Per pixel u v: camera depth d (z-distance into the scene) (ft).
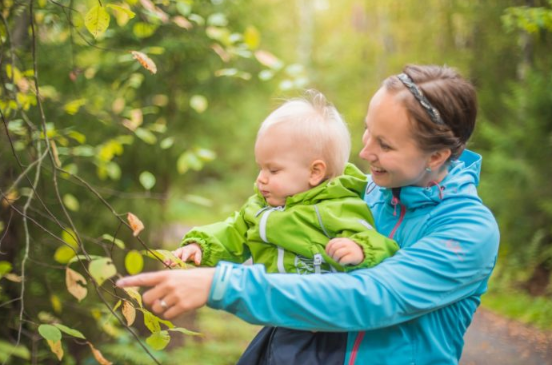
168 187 16.70
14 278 7.70
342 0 42.39
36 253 11.56
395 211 5.08
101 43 13.33
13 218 10.93
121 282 4.09
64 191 13.04
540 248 21.30
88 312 12.46
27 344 11.28
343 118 5.91
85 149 11.80
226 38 11.58
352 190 5.33
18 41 10.50
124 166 15.60
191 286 4.15
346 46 38.14
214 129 17.58
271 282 4.25
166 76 15.29
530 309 18.17
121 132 13.98
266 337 5.47
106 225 14.65
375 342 4.76
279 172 5.38
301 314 4.26
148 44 13.88
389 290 4.35
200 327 18.92
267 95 17.29
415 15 30.01
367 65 35.50
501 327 17.39
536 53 21.52
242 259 5.84
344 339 4.94
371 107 4.75
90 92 13.66
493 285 20.59
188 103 16.40
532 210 21.52
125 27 13.28
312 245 5.06
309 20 42.27
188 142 16.48
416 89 4.56
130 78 12.94
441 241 4.57
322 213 5.06
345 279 4.37
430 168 4.74
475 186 5.15
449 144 4.63
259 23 17.57
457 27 27.32
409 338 4.75
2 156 10.57
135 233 6.28
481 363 14.96
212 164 30.68
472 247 4.57
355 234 4.77
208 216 41.01
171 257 5.43
